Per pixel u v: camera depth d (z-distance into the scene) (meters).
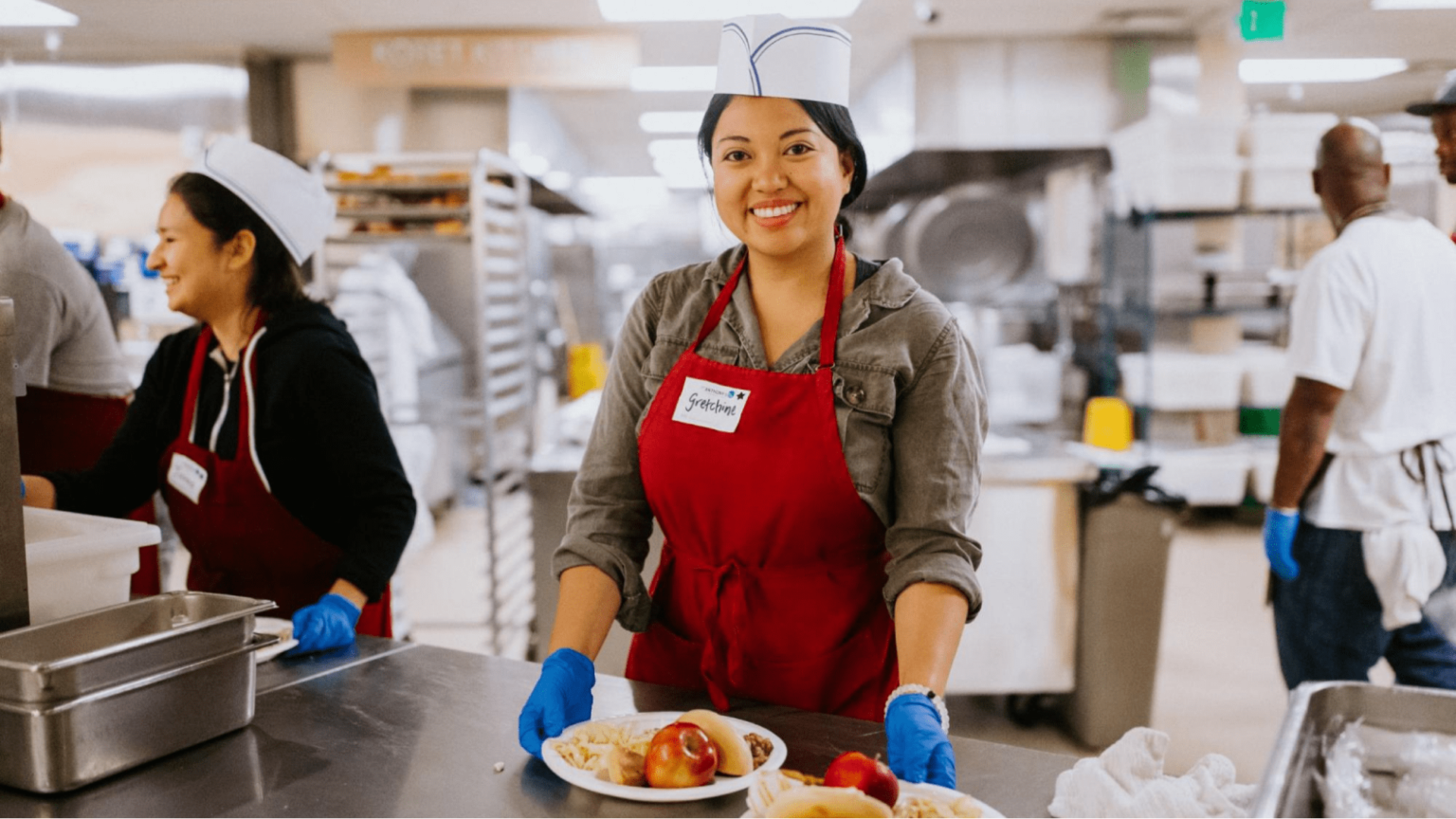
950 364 1.31
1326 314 2.21
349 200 3.99
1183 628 4.18
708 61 5.17
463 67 4.59
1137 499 3.08
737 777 1.04
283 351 1.75
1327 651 2.35
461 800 1.02
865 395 1.30
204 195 1.72
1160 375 4.45
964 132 4.83
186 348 1.90
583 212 7.41
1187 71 4.79
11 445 1.18
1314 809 0.94
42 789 1.01
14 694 1.01
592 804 1.00
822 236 1.33
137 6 4.28
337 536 1.84
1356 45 4.26
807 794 0.81
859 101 5.88
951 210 4.93
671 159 8.67
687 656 1.43
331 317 1.84
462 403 4.72
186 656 1.12
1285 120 3.94
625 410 1.46
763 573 1.37
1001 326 5.18
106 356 2.64
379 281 4.32
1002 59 4.79
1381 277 2.17
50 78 5.04
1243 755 3.03
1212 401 4.50
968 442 1.31
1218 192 3.97
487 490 3.81
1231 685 3.60
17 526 1.19
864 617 1.39
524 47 4.57
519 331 4.38
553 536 3.13
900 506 1.31
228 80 5.01
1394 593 2.24
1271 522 2.38
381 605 1.97
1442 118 2.30
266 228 1.78
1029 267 5.03
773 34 1.22
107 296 4.62
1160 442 4.56
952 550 1.26
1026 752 1.13
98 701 1.03
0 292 2.40
